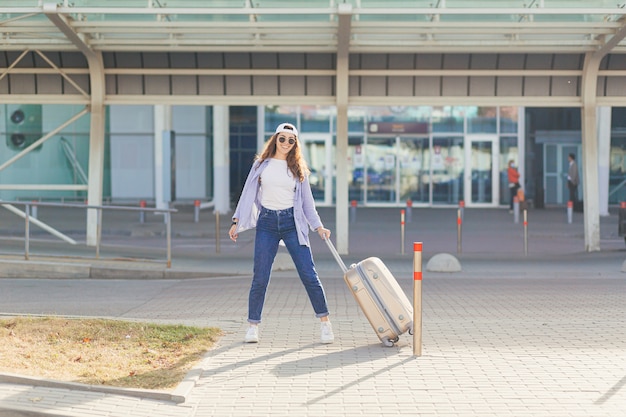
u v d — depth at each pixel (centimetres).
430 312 1217
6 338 917
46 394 718
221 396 736
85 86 2173
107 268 1759
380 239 2644
